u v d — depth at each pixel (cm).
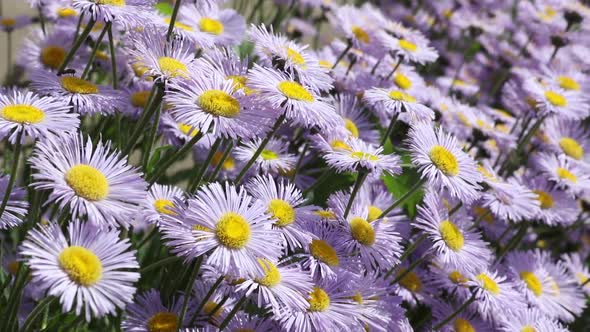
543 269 64
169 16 59
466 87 94
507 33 121
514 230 68
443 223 54
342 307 48
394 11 104
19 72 71
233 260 43
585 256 84
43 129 43
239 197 45
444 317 57
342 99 62
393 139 68
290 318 46
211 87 46
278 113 46
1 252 55
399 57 69
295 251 50
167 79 47
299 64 51
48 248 40
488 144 76
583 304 64
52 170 42
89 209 41
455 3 106
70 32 63
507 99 83
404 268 59
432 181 51
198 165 60
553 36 92
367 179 59
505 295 56
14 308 46
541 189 66
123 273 40
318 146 53
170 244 43
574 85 79
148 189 48
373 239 51
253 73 47
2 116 43
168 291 51
